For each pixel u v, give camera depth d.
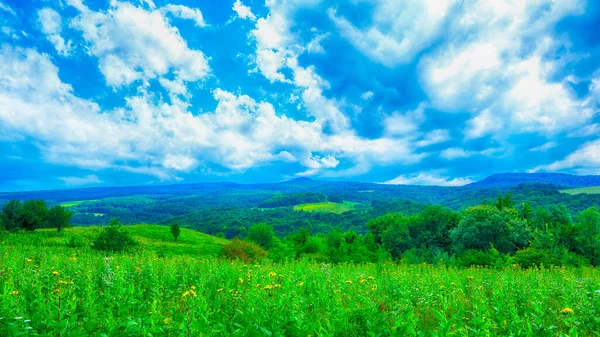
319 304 8.36
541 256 29.12
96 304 7.62
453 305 8.24
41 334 5.60
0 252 16.02
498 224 58.84
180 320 6.87
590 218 46.19
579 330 7.27
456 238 65.06
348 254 44.91
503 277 12.28
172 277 10.82
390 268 16.55
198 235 96.56
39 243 40.00
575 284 11.40
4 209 67.06
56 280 9.18
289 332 6.33
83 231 66.19
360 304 7.43
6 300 6.29
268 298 7.73
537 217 67.00
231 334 6.22
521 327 6.69
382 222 90.94
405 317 6.65
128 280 10.35
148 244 59.34
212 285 10.24
